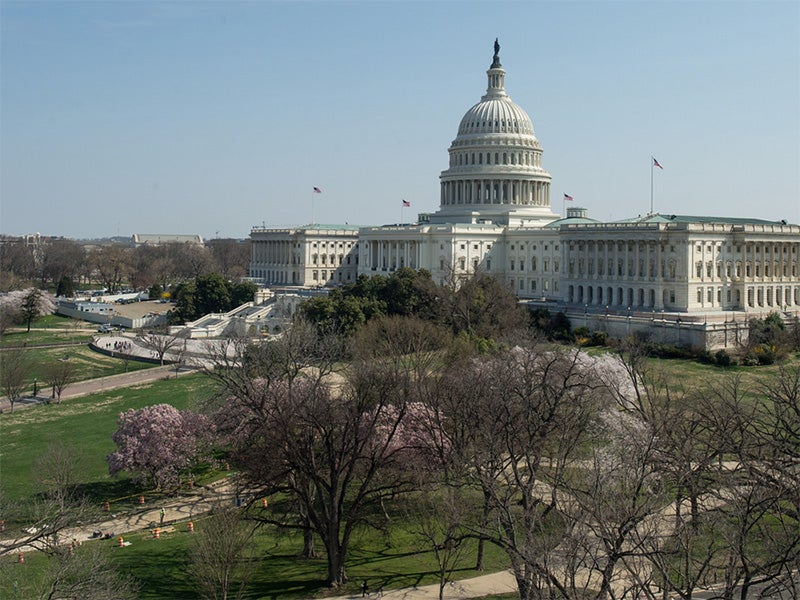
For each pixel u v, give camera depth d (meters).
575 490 72.12
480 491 99.19
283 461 90.50
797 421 79.38
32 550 95.75
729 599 58.81
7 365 183.88
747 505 65.56
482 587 82.81
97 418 161.00
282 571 90.00
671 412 102.75
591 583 75.31
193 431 120.88
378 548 95.31
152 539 100.69
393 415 104.31
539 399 94.69
